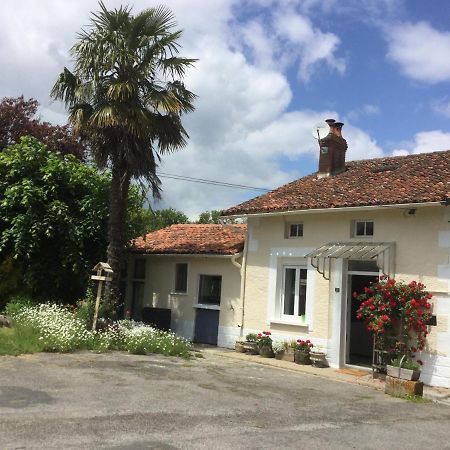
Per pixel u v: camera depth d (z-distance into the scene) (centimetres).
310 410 827
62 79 1443
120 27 1450
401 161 1609
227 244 1661
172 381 955
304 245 1408
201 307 1658
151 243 1906
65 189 1659
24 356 1060
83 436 586
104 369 1005
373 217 1291
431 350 1141
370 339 1469
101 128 1413
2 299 1582
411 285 1157
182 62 1483
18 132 2397
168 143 1517
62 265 1577
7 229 1584
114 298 1439
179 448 575
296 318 1417
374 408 888
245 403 831
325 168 1642
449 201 1104
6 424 606
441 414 885
